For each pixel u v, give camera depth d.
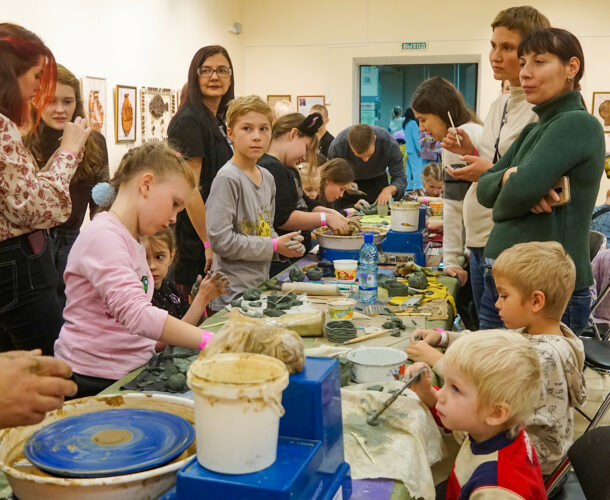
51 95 2.33
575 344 1.85
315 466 1.07
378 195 6.00
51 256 2.44
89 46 5.54
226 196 2.90
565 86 2.30
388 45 8.89
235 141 2.98
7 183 2.12
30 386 1.05
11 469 1.06
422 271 3.24
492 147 2.99
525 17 2.73
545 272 1.84
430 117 3.47
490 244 2.46
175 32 7.17
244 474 0.98
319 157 5.84
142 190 1.82
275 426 1.00
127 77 6.21
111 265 1.75
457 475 1.50
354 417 1.57
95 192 1.92
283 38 9.14
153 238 2.62
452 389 1.40
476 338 1.39
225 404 0.96
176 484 0.99
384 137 5.96
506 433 1.39
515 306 1.90
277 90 9.27
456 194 3.42
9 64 2.09
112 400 1.32
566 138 2.21
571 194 2.29
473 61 8.92
